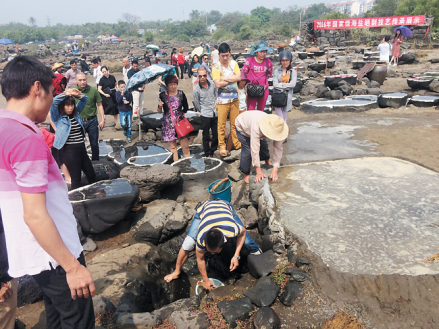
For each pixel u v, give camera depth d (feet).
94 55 163.73
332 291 10.46
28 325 10.95
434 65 56.34
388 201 14.44
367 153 20.07
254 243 13.56
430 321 9.29
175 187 19.04
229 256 13.74
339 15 166.81
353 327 9.47
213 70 20.22
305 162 19.19
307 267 11.34
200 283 13.57
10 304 8.12
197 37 352.08
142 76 22.54
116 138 29.35
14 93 6.04
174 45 234.38
